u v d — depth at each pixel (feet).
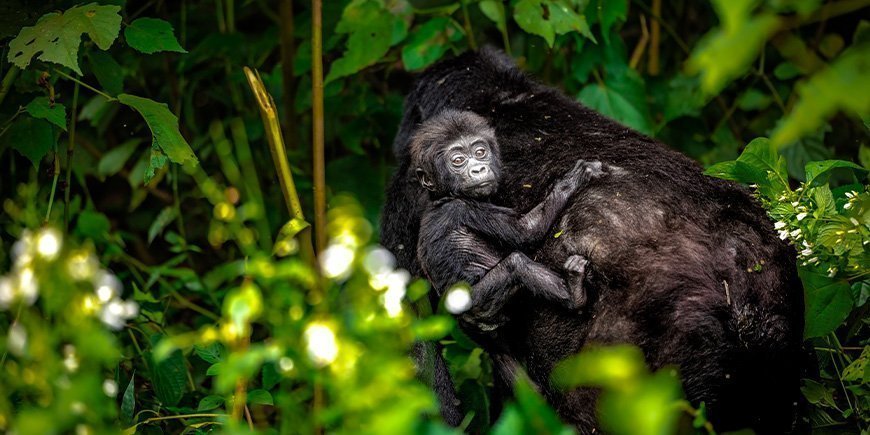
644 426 12.82
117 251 33.37
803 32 41.70
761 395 21.53
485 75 29.89
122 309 28.30
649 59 41.78
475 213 24.82
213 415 22.58
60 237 29.04
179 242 34.60
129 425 23.22
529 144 26.94
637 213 22.75
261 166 40.45
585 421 21.70
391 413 13.70
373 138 39.09
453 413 25.61
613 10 35.14
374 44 34.60
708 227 22.53
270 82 40.32
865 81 11.62
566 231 23.36
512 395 24.62
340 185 38.50
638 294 21.56
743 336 21.44
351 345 18.40
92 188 43.14
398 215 28.55
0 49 28.89
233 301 18.40
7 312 30.53
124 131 41.96
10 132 27.99
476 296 23.58
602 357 14.26
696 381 20.83
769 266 22.26
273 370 26.11
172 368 25.85
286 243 24.59
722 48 11.98
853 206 22.81
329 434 22.20
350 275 25.85
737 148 39.47
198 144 39.60
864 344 24.35
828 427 22.95
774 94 39.27
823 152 36.96
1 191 37.04
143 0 39.93
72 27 24.47
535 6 33.19
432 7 39.01
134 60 39.68
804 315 22.59
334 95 38.75
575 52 38.47
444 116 27.25
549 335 23.24
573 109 27.96
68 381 20.51
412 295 23.70
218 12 40.70
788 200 22.61
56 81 29.60
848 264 22.34
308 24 38.68
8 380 21.93
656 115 40.65
